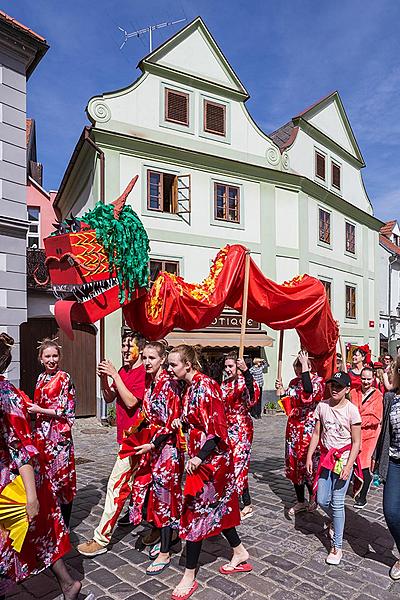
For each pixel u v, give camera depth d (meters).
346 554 4.21
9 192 9.27
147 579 3.74
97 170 12.93
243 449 4.99
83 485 6.31
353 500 5.90
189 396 3.61
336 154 20.02
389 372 6.43
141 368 4.58
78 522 4.96
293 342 16.34
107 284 3.89
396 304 27.06
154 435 4.00
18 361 9.38
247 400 5.00
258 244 15.70
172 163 13.86
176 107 14.02
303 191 17.17
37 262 13.55
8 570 2.82
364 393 5.93
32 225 20.81
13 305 9.31
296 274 16.83
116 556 4.17
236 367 4.97
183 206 13.88
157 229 13.49
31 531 2.96
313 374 5.17
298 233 16.94
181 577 3.78
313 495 4.30
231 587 3.59
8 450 2.87
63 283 3.83
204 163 14.49
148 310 4.32
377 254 22.94
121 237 3.85
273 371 15.57
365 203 22.11
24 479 2.79
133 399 4.39
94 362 13.32
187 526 3.50
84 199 15.23
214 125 14.86
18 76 9.51
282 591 3.54
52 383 4.23
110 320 12.32
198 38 14.56
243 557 3.84
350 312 20.58
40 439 4.15
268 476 6.91
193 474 3.49
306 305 5.59
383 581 3.73
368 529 4.85
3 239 9.19
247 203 15.55
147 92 13.45
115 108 12.88
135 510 4.16
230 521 3.67
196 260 14.23
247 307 5.29
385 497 3.77
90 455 8.30
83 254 3.71
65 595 3.16
